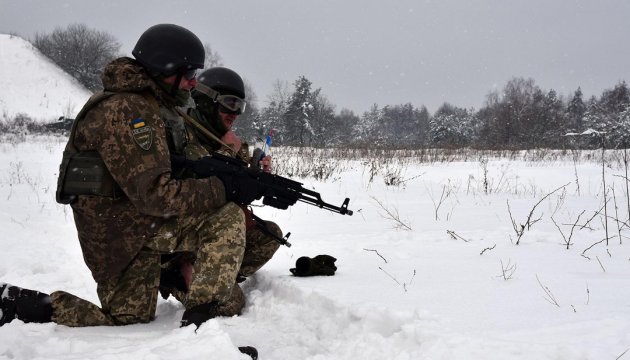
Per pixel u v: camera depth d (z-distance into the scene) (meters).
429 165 15.04
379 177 11.68
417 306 2.63
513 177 12.30
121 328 2.60
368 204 7.54
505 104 44.25
